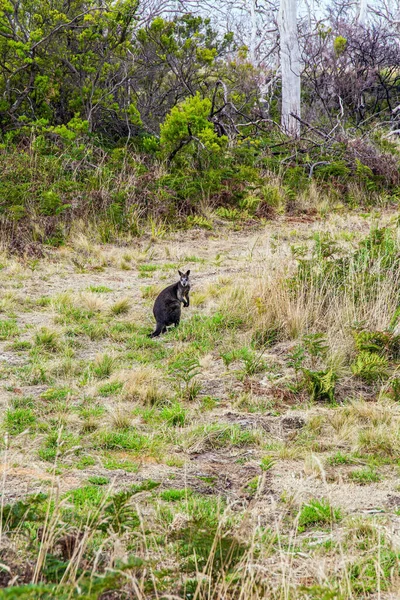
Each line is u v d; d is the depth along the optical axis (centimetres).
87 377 789
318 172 1897
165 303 944
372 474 555
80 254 1350
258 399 727
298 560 416
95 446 605
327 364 795
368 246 1061
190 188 1655
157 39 2072
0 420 649
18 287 1132
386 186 1895
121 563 348
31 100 1947
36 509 426
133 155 1808
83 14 1888
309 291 953
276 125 2247
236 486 538
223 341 900
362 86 2573
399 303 916
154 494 511
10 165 1574
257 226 1611
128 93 2083
